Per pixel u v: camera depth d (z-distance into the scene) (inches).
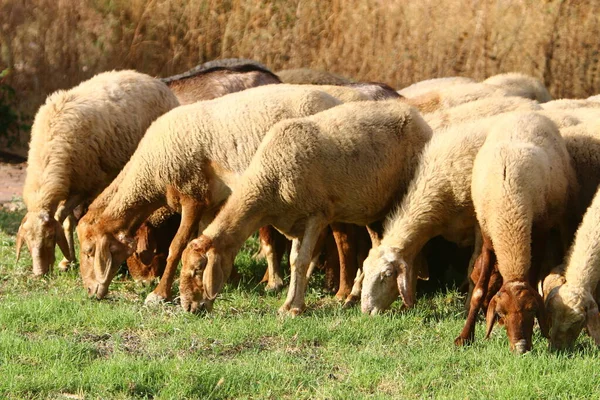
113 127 601.3
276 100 548.1
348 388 384.2
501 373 392.8
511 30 1101.1
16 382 372.8
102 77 628.1
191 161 540.4
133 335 454.9
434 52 1116.5
